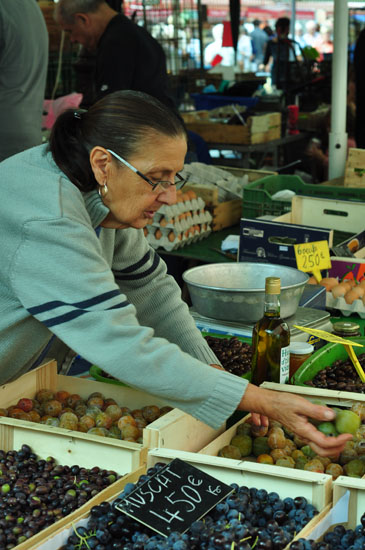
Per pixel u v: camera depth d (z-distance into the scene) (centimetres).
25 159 172
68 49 655
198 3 822
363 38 582
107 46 448
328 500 161
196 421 201
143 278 215
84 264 159
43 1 641
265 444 201
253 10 1544
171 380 161
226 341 254
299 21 1552
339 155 520
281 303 250
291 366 243
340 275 318
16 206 162
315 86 789
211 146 651
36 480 173
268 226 339
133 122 160
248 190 421
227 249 394
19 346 181
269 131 661
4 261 163
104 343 158
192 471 163
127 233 206
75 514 157
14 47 381
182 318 216
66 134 167
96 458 187
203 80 844
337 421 194
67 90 668
